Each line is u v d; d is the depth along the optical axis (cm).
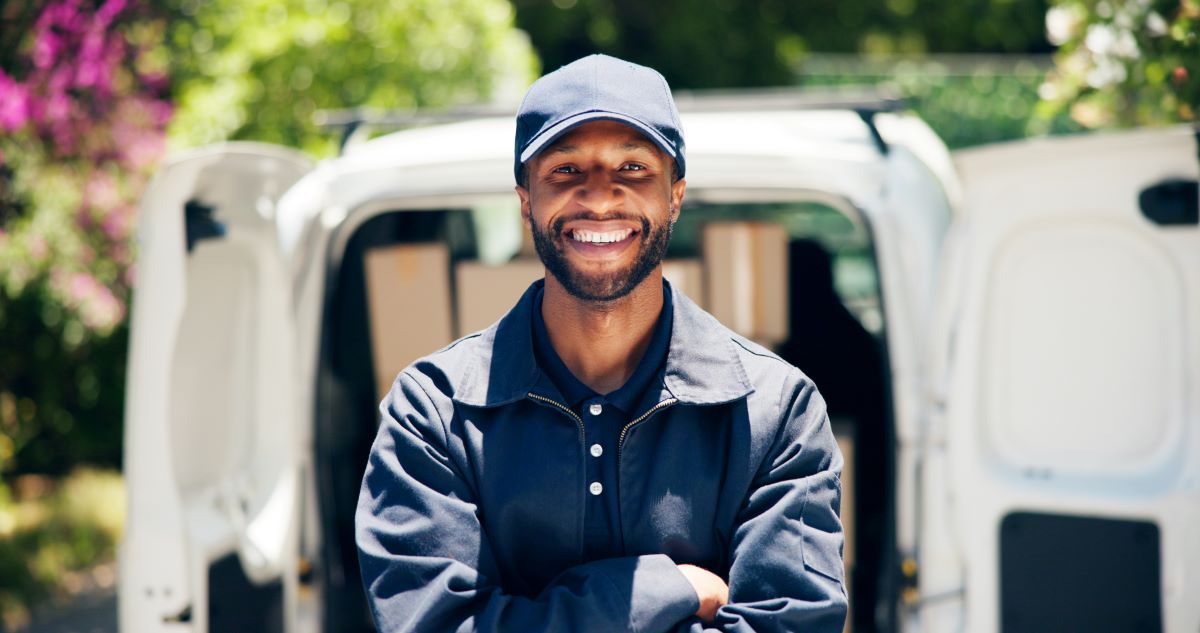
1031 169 235
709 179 269
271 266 277
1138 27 338
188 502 258
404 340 331
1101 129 378
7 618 512
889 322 254
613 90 176
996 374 241
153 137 576
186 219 252
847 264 491
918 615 246
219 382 270
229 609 261
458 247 391
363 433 330
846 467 312
